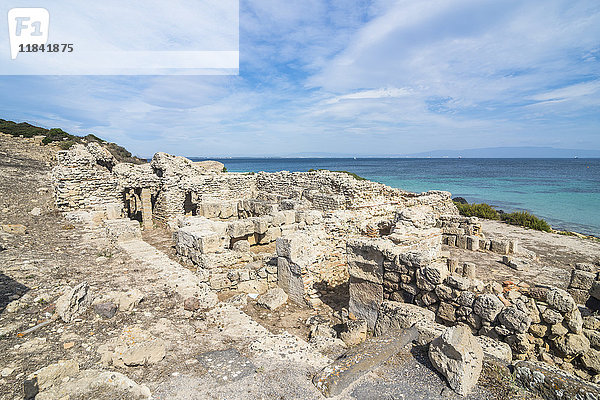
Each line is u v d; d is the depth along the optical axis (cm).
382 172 10669
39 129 4916
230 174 2619
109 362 515
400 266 760
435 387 467
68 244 1109
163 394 457
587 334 640
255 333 659
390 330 613
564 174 9956
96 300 695
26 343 534
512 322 626
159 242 1617
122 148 5041
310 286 1007
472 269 866
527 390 452
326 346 652
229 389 474
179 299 780
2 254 909
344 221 1230
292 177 2366
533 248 1623
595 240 1850
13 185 1888
